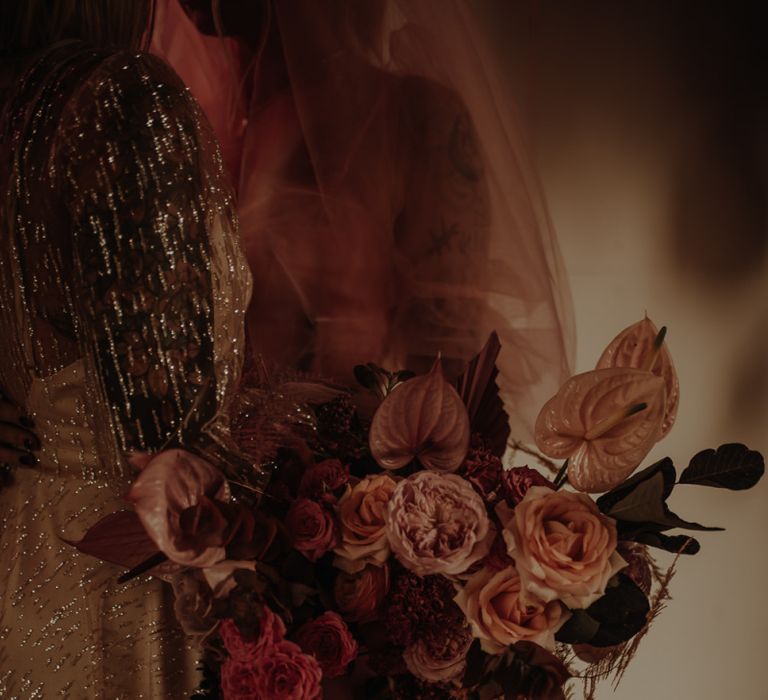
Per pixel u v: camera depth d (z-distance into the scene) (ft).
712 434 7.28
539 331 4.23
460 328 4.09
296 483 2.59
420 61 4.20
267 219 4.21
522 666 2.23
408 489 2.26
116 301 2.48
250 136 4.32
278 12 4.19
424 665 2.40
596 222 7.06
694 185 7.08
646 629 2.54
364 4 4.18
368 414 2.91
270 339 4.13
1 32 3.01
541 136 6.92
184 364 2.52
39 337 2.87
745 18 6.95
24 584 2.98
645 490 2.32
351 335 4.12
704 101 7.02
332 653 2.33
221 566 2.16
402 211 4.11
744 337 7.21
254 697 2.22
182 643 2.99
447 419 2.37
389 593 2.39
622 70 6.94
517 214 4.25
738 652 7.15
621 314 7.13
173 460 2.10
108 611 2.96
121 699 2.95
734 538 7.16
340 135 4.13
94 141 2.56
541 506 2.22
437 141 4.10
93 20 3.03
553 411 2.37
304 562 2.36
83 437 2.95
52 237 2.69
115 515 2.32
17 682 2.94
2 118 2.79
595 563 2.17
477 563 2.31
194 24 4.38
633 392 2.30
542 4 6.77
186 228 2.55
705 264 7.11
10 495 3.06
